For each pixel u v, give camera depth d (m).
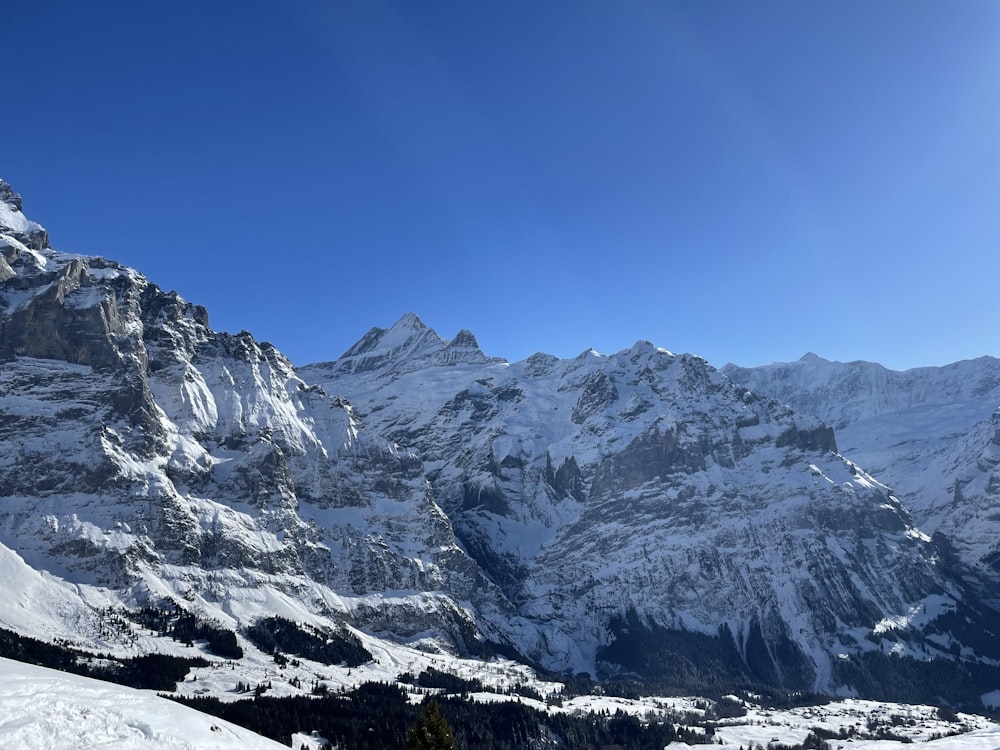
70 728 95.25
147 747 96.31
